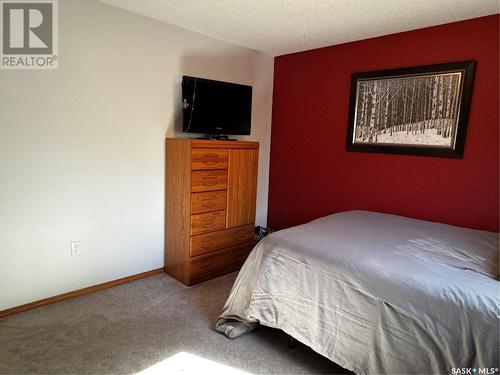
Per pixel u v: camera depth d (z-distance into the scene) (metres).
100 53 2.43
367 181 3.17
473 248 1.95
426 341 1.38
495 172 2.48
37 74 2.17
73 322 2.17
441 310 1.37
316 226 2.34
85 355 1.84
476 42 2.49
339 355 1.62
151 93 2.77
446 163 2.69
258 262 2.06
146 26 2.66
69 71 2.30
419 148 2.80
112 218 2.66
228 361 1.85
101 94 2.48
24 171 2.18
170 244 2.96
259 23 2.75
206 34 3.07
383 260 1.71
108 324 2.16
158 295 2.60
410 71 2.79
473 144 2.56
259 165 3.88
